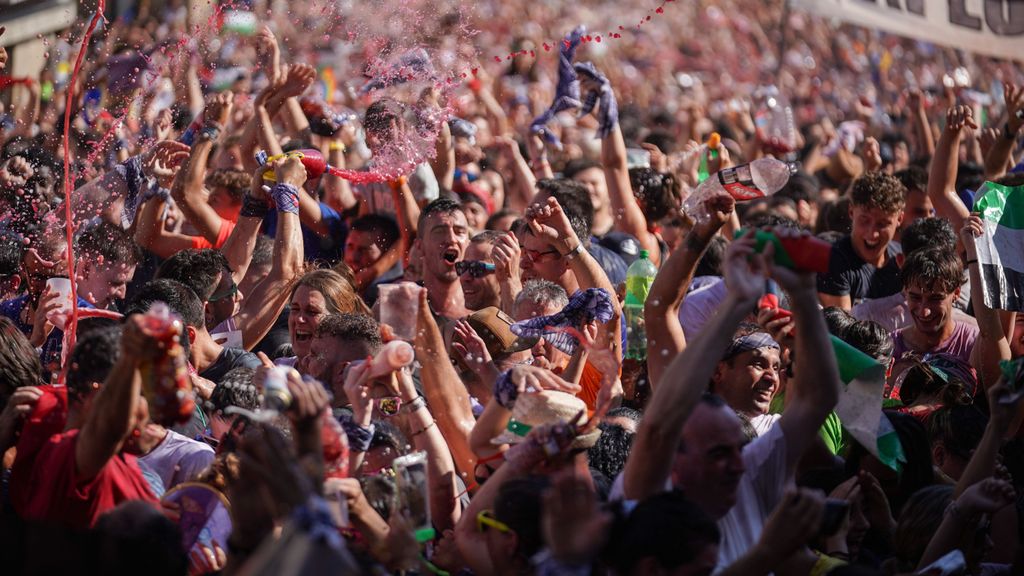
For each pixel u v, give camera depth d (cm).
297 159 1088
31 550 545
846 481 770
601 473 764
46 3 1730
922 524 736
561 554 512
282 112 1445
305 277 978
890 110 2670
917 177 1413
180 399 596
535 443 663
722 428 637
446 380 820
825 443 802
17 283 1043
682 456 639
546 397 716
